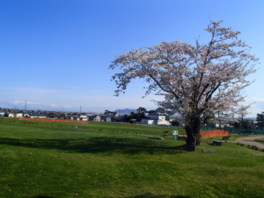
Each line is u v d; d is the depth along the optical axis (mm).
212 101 22312
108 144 22781
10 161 13289
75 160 14844
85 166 13758
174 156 18531
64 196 9531
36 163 13383
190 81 22641
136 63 22812
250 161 18141
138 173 13391
